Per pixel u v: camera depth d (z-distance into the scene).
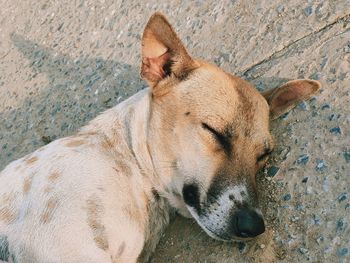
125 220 0.62
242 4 0.82
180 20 0.87
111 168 0.64
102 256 0.59
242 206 0.59
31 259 0.60
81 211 0.60
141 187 0.65
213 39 0.82
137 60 0.87
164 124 0.64
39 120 0.92
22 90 0.97
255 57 0.76
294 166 0.63
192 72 0.65
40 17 1.06
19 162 0.67
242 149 0.61
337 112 0.64
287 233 0.59
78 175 0.62
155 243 0.67
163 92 0.65
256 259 0.59
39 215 0.60
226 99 0.62
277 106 0.68
